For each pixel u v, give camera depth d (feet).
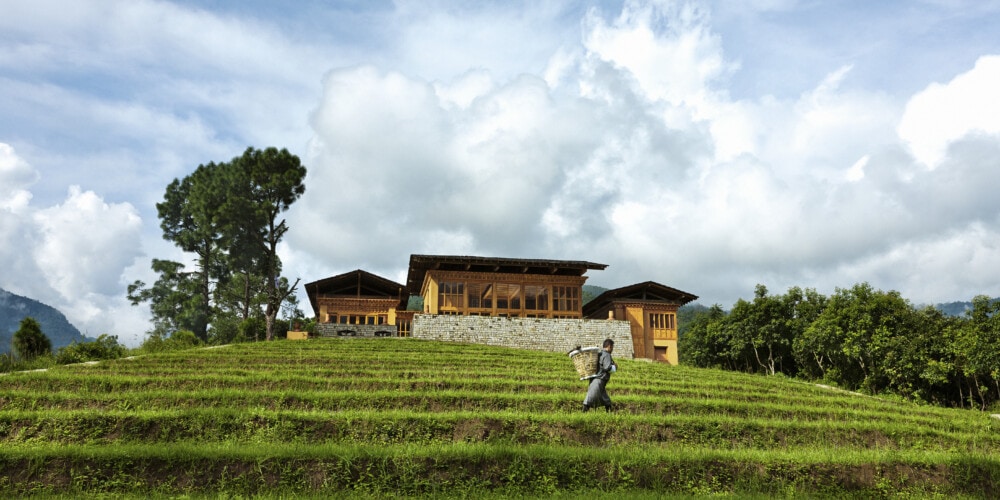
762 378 96.84
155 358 82.79
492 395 53.72
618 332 144.97
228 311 199.41
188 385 61.26
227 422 39.93
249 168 184.55
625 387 67.82
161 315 203.31
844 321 123.13
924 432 50.80
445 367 81.97
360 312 165.17
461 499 29.71
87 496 28.45
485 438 39.86
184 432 39.24
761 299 160.76
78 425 39.06
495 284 152.15
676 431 43.78
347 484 31.01
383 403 51.47
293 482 30.86
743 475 34.17
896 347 109.70
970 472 36.06
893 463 36.19
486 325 137.90
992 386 106.63
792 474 34.58
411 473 31.37
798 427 47.65
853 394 88.07
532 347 138.92
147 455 31.32
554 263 151.53
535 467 32.78
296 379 63.52
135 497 28.48
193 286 205.87
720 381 84.53
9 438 38.34
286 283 203.31
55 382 59.98
